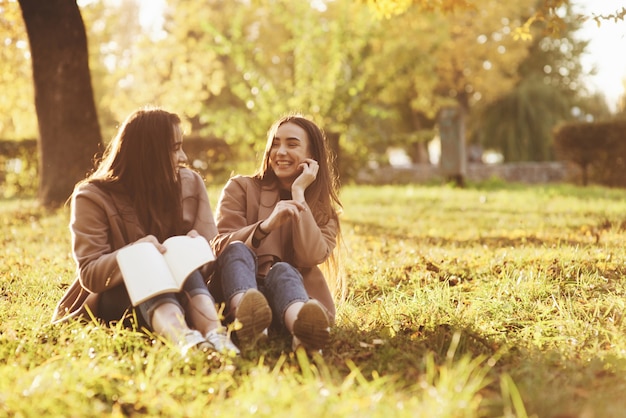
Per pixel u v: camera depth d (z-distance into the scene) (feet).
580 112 133.18
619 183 75.36
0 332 12.28
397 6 32.37
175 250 10.91
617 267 18.43
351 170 73.87
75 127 40.91
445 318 13.73
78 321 11.57
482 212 39.83
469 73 113.29
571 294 16.05
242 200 13.26
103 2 84.43
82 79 41.14
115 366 9.89
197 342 10.25
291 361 10.41
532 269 17.53
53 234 29.78
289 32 103.76
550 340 12.34
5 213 38.06
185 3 82.07
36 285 17.43
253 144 68.49
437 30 96.84
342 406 8.10
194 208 12.64
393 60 82.58
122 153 12.01
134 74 76.89
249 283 11.21
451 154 70.44
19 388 8.86
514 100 128.26
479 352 11.70
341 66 69.77
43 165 41.37
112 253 11.07
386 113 70.28
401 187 67.82
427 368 10.12
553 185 76.79
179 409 8.37
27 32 40.98
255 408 8.08
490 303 14.79
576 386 9.70
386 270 19.69
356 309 14.90
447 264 20.67
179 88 73.97
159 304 10.79
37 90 41.14
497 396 9.09
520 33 29.19
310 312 10.26
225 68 106.11
